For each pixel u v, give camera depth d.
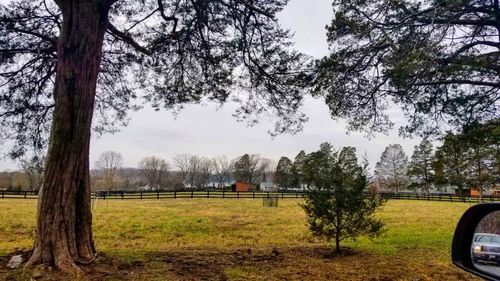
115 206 31.25
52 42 8.59
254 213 26.31
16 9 8.57
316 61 9.24
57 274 6.13
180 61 9.96
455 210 32.12
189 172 103.75
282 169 83.56
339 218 10.25
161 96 10.62
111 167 60.16
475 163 40.47
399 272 7.90
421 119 9.55
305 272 7.75
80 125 6.91
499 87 8.48
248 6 8.23
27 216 22.27
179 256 8.50
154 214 24.64
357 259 9.30
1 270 6.21
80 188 6.98
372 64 9.13
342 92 9.54
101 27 7.55
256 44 9.18
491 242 2.28
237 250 10.23
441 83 8.23
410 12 8.49
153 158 94.44
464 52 8.27
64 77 6.89
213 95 10.27
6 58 8.93
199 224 19.69
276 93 9.64
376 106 9.65
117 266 6.88
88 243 7.01
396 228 18.33
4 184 54.53
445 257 9.61
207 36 9.36
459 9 7.84
